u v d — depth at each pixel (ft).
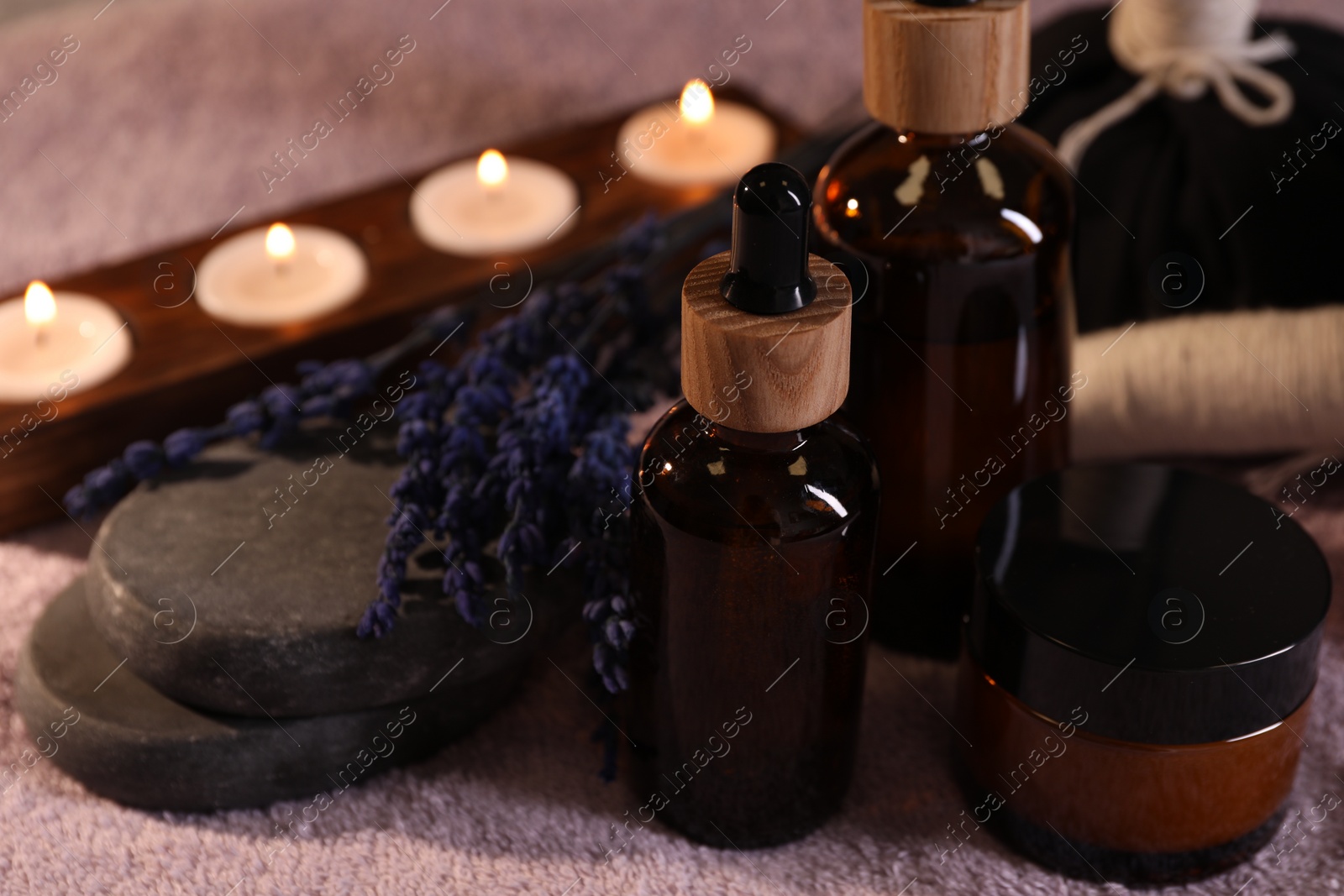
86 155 1.82
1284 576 1.23
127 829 1.30
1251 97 1.55
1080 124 1.56
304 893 1.27
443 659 1.29
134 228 1.74
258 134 1.85
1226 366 1.44
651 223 1.45
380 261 1.59
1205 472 1.50
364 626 1.25
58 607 1.35
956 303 1.27
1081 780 1.23
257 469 1.36
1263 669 1.19
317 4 2.05
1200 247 1.50
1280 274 1.47
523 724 1.36
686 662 1.23
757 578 1.20
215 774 1.29
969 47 1.23
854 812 1.31
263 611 1.27
